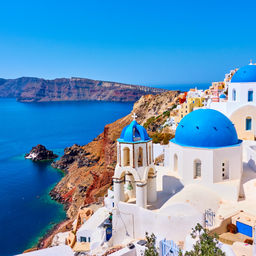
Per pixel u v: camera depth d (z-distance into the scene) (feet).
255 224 73.56
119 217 93.35
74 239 154.10
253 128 136.98
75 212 235.40
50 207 255.70
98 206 196.85
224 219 78.69
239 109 137.39
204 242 55.06
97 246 123.95
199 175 95.20
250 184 95.55
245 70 140.77
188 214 82.23
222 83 287.89
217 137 92.73
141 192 89.20
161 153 166.50
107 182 258.98
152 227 86.69
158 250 67.82
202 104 241.35
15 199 275.59
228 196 89.04
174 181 97.91
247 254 65.36
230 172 92.89
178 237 82.48
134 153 89.61
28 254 49.01
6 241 196.44
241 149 95.71
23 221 227.20
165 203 90.02
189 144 95.30
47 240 191.62
